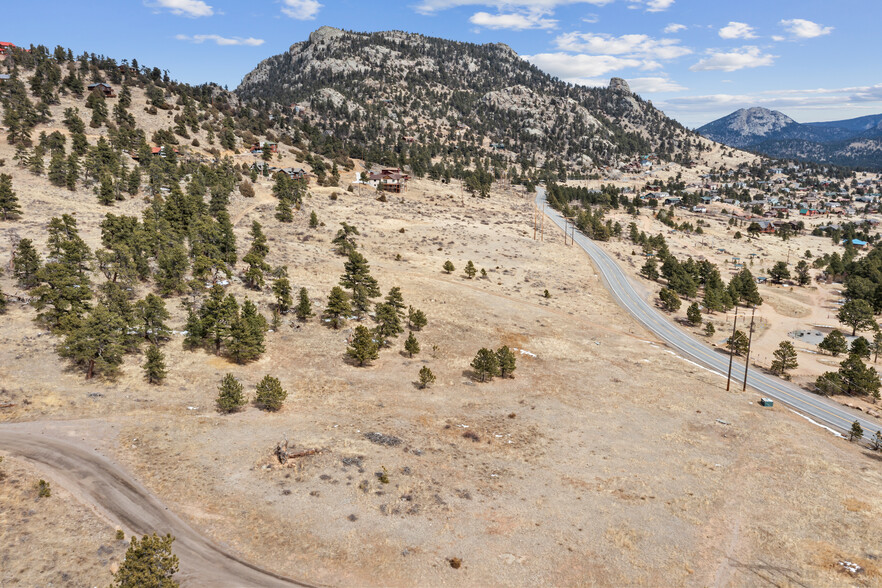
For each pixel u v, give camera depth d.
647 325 120.88
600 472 56.31
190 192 145.75
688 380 87.75
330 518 44.78
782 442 66.00
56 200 122.44
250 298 95.00
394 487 49.91
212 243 108.94
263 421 60.31
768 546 45.28
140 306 73.69
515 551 43.16
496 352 87.12
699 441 65.12
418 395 72.75
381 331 89.44
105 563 37.16
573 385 80.94
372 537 43.09
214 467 50.09
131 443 52.16
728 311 142.12
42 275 74.81
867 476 58.34
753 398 83.12
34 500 42.09
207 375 70.12
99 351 63.56
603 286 147.25
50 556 36.94
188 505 44.59
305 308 91.06
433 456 56.56
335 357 81.69
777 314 144.38
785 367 96.56
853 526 48.28
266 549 40.84
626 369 89.88
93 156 148.12
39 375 61.47
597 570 41.69
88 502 43.19
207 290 93.94
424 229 176.75
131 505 43.62
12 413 54.06
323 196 195.88
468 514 47.19
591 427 67.25
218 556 39.62
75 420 54.97
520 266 153.75
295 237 143.12
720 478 56.34
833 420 78.31
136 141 187.50
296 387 70.50
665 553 44.06
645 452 61.44
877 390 87.38
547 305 123.62
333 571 39.50
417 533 44.12
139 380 65.44
